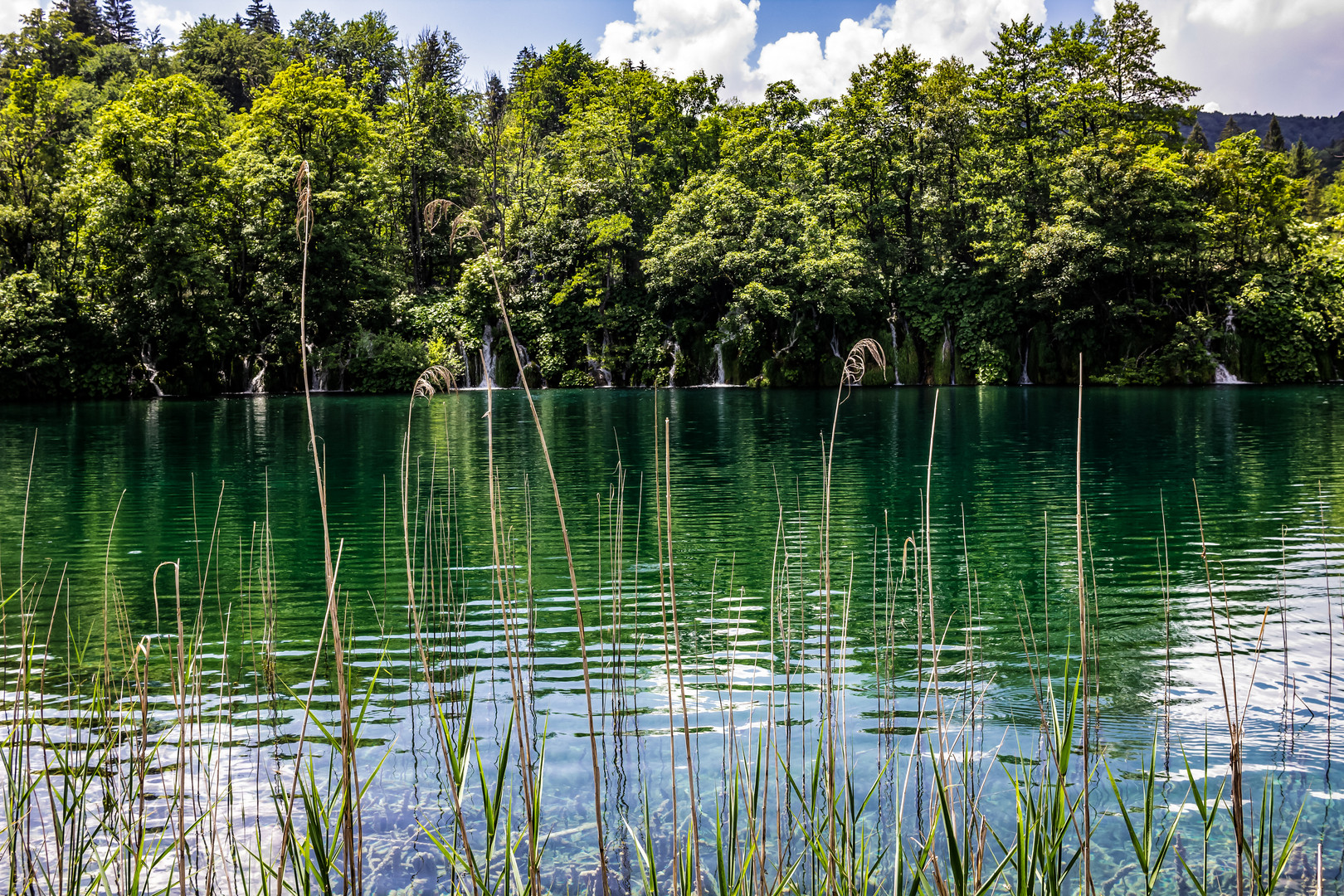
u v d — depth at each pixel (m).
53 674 6.83
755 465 18.70
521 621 8.26
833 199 48.91
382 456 20.50
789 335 48.84
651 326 50.72
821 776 4.96
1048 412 30.22
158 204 42.72
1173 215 44.81
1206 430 23.94
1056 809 3.15
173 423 28.81
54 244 44.09
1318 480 15.78
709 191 49.22
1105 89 48.09
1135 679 6.66
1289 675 6.69
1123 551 10.92
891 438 23.45
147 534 12.24
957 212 51.31
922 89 49.97
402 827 4.52
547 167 58.03
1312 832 4.38
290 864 4.13
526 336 50.72
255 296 46.41
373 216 52.03
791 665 6.99
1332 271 45.03
